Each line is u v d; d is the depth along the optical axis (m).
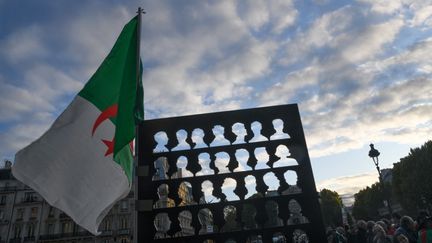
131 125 4.04
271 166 4.00
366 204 84.00
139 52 4.68
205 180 3.92
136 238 3.65
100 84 4.55
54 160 4.00
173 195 3.86
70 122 4.24
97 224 3.80
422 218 7.10
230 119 4.20
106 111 4.39
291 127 4.18
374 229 7.54
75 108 4.34
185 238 3.68
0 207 61.00
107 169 4.06
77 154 4.09
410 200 51.19
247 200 3.84
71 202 3.87
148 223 3.72
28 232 59.34
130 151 4.38
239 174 3.93
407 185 50.78
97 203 3.90
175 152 4.05
